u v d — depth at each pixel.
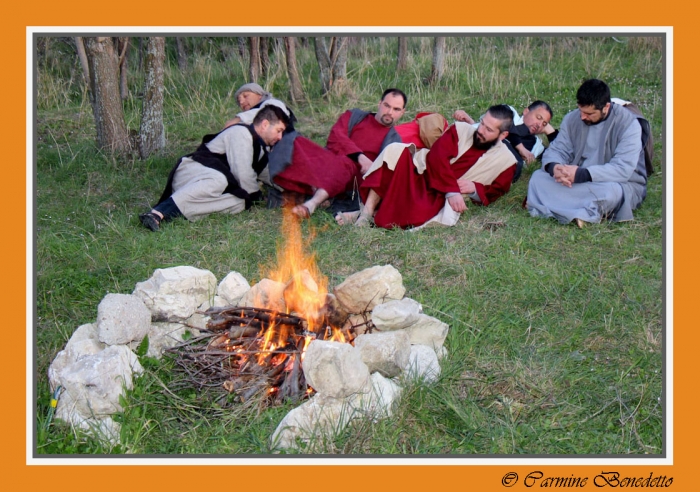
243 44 11.41
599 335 4.62
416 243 5.77
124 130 8.20
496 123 6.31
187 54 12.91
